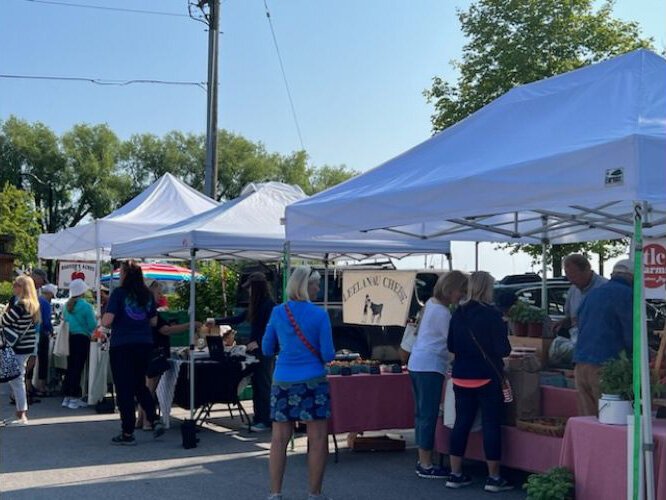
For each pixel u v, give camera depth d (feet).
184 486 21.22
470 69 58.29
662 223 21.29
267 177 157.17
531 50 55.52
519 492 20.42
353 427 23.86
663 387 16.63
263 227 29.48
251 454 25.21
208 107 57.93
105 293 39.83
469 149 19.26
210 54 57.88
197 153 153.89
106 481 21.77
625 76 17.95
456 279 21.34
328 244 30.22
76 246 37.78
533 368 20.97
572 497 16.07
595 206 22.72
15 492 20.58
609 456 15.29
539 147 16.69
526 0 56.70
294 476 22.22
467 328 20.12
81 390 35.22
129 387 26.32
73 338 34.58
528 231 27.68
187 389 28.81
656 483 14.47
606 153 14.12
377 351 41.27
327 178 178.70
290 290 18.45
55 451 25.59
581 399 19.02
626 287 18.49
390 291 25.49
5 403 35.91
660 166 13.70
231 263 46.09
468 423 20.45
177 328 28.32
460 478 20.79
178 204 39.45
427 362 21.38
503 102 20.65
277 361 18.45
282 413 18.03
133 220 36.94
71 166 148.25
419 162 20.36
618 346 18.26
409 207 18.42
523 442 20.16
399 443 25.72
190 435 26.13
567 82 19.57
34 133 147.13
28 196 125.90
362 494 20.30
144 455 25.08
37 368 37.32
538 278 50.26
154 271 54.03
